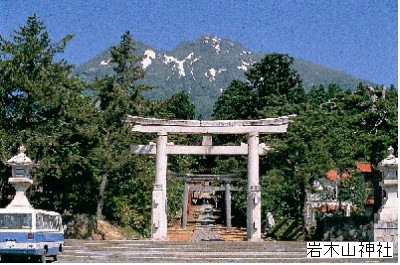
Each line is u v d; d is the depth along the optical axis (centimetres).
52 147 4516
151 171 5344
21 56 4447
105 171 4962
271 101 7462
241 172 5944
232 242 4094
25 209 2994
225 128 4691
